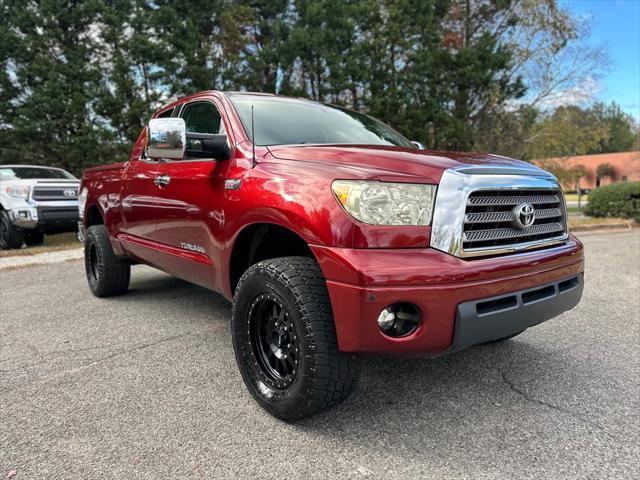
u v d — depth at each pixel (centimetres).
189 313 457
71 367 326
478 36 1802
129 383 300
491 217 239
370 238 219
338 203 225
